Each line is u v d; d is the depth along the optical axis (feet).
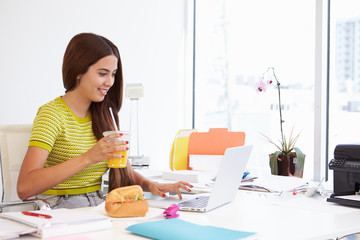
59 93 10.68
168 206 4.60
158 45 12.53
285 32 11.60
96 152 4.64
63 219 3.50
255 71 13.52
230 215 4.29
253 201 5.11
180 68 13.15
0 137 5.67
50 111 5.32
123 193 4.19
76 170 4.68
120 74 5.84
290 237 3.43
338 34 10.09
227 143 7.95
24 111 10.10
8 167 5.67
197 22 13.38
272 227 3.77
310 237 3.46
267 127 11.37
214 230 3.50
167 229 3.50
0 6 9.70
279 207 4.75
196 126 13.55
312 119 10.09
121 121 11.66
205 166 7.66
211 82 14.20
